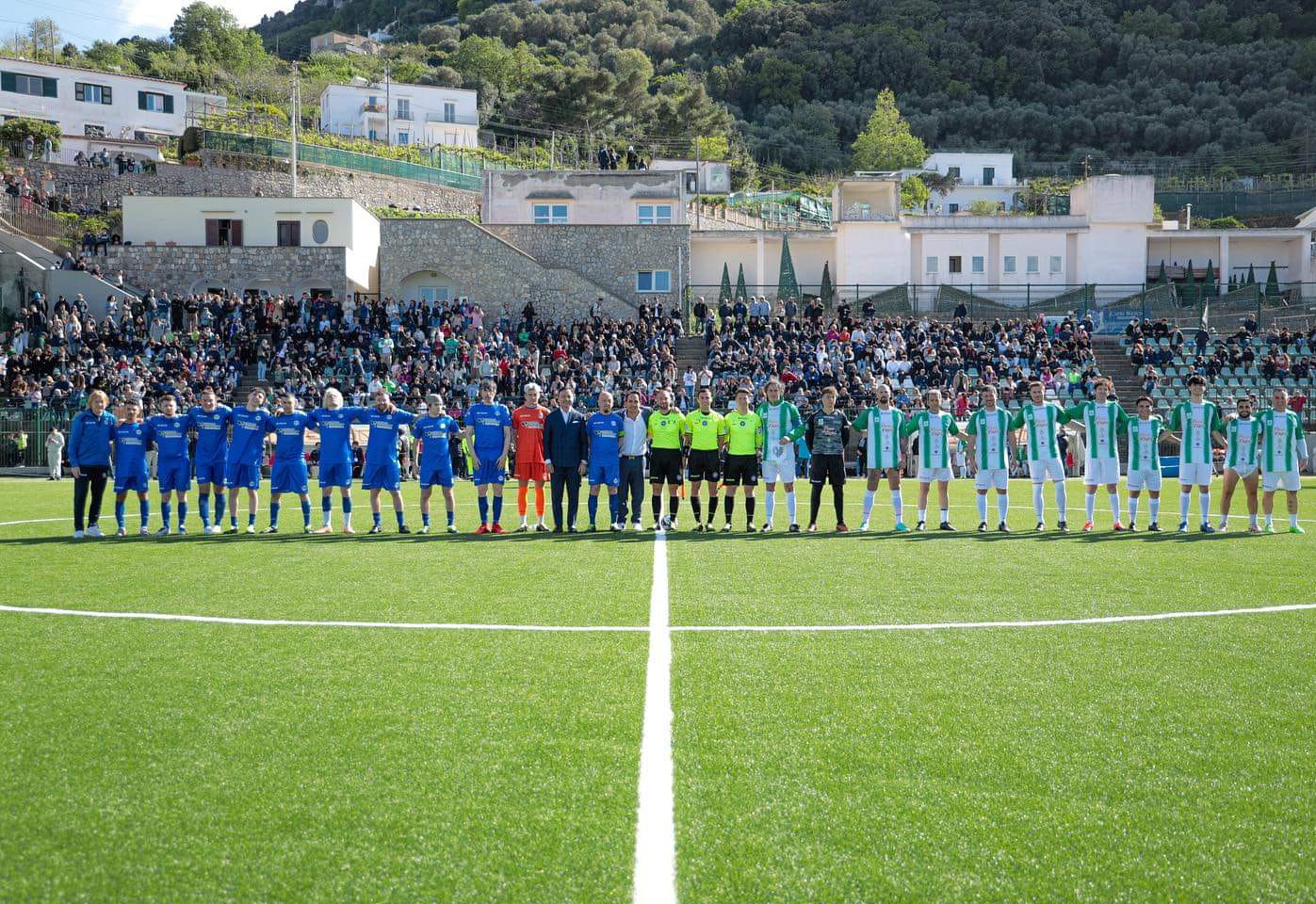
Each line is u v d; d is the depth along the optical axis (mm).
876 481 17438
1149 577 11766
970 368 42250
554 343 44188
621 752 5824
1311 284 58000
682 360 45500
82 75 73562
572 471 16906
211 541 15445
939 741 6031
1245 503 23234
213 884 4383
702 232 56844
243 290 48875
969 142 118688
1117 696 6922
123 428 16359
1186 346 44688
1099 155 115000
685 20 149000
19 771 5535
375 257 55594
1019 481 31469
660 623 9148
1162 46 132250
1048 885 4410
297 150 63594
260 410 16922
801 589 10914
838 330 44844
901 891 4352
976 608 9852
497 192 57656
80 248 50062
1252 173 111062
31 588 11016
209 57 106250
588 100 98125
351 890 4336
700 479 17172
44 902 4238
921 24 138000
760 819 4988
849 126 120688
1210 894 4352
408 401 37688
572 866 4531
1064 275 58250
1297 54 125188
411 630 8867
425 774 5508
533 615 9516
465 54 117500
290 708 6602
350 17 163000
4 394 39156
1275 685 7207
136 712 6512
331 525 17344
